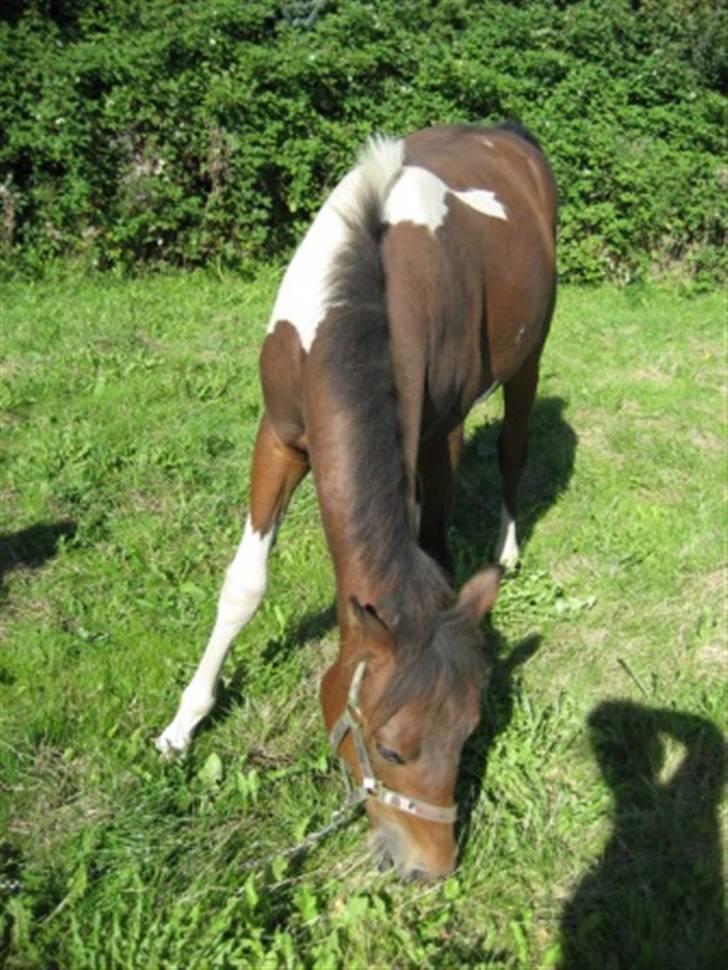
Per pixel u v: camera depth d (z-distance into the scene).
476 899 2.77
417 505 2.90
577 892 2.81
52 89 7.55
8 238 7.60
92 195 7.67
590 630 3.94
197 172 8.02
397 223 3.02
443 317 3.06
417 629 2.25
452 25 10.78
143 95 7.70
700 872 2.85
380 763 2.31
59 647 3.59
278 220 8.34
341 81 8.36
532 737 3.28
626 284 8.85
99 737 3.20
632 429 5.71
